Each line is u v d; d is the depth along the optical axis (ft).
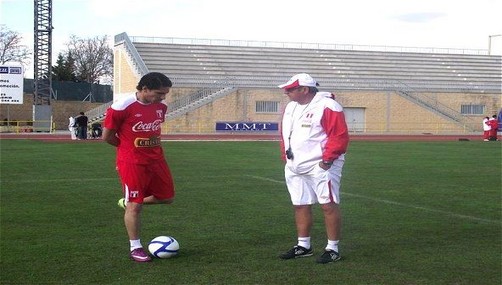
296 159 23.45
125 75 188.24
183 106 168.76
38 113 171.42
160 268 22.21
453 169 61.57
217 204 37.35
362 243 26.63
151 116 23.26
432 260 23.61
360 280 20.83
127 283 20.33
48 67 178.50
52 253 24.34
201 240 27.02
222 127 161.99
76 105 209.26
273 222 31.35
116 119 22.99
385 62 205.36
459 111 194.49
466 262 23.32
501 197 41.39
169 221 31.50
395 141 126.21
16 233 28.19
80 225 30.19
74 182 48.21
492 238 27.81
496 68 213.25
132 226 23.36
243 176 53.52
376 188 45.98
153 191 24.20
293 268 22.33
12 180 49.42
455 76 204.44
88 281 20.56
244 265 22.70
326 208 23.24
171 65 182.70
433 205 37.65
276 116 176.86
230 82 179.11
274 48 199.93
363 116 185.47
